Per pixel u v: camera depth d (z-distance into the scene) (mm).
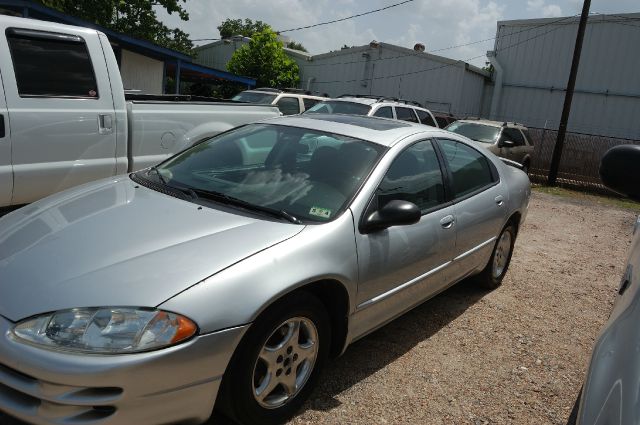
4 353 2156
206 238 2658
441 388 3354
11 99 4605
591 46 22281
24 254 2531
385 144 3596
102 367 2098
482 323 4434
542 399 3363
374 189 3264
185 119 6055
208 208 3055
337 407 3020
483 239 4418
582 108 22766
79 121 5062
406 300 3578
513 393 3398
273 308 2549
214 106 6422
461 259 4121
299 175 3377
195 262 2449
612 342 1646
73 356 2109
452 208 3926
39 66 4820
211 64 35000
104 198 3182
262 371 2643
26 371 2125
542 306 4992
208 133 6289
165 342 2189
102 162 5309
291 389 2787
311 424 2830
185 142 6066
